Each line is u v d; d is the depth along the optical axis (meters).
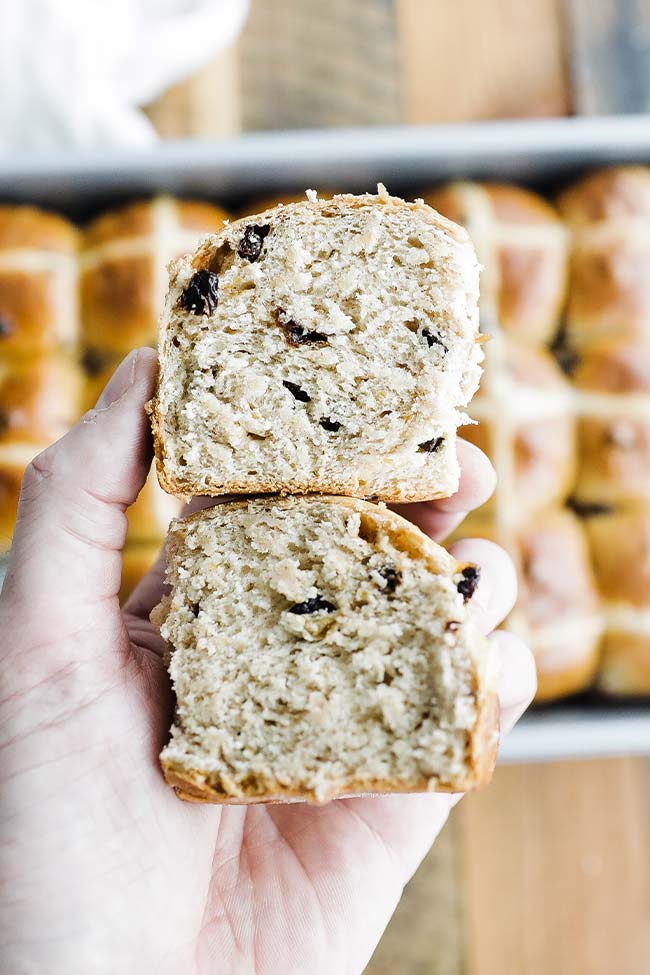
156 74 0.46
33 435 0.42
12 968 0.29
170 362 0.29
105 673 0.30
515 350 0.43
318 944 0.32
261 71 0.48
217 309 0.29
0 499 0.41
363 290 0.29
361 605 0.29
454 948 0.44
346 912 0.32
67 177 0.43
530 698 0.34
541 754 0.40
